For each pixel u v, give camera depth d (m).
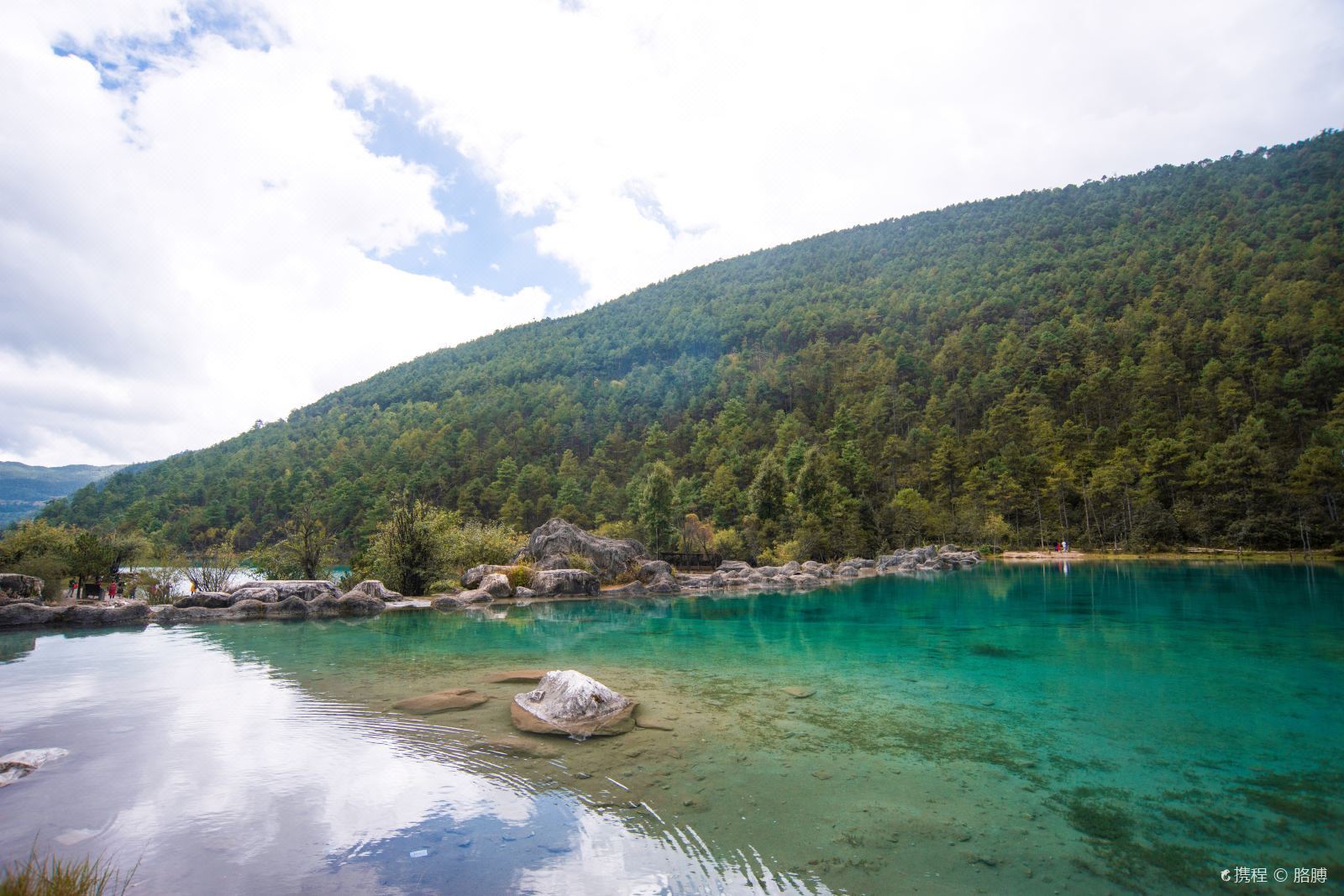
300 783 6.44
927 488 83.62
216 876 4.60
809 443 94.31
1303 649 14.12
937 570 46.44
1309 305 85.69
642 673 12.10
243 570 35.50
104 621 17.45
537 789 6.41
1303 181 149.88
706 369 144.50
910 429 96.38
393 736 7.97
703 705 9.68
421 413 142.88
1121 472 67.19
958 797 6.29
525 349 190.00
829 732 8.34
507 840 5.29
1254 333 85.25
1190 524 61.09
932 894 4.52
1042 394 92.50
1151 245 138.12
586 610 22.52
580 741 7.92
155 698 9.75
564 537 32.28
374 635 16.39
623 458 109.88
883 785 6.58
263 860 4.85
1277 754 7.50
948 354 115.62
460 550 29.47
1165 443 66.69
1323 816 5.86
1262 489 58.34
